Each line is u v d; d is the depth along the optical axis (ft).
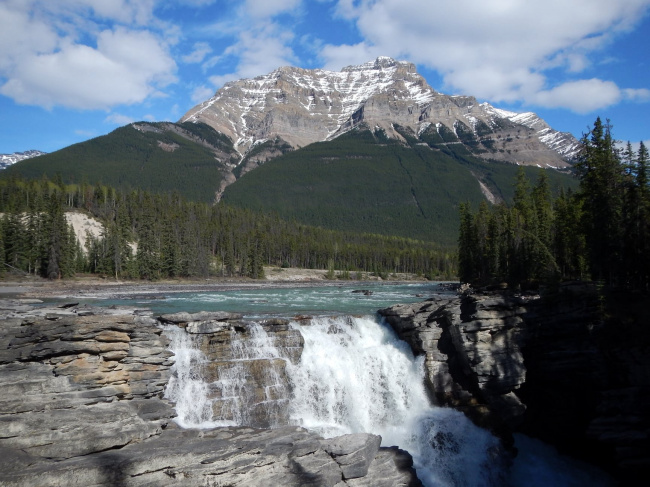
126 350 85.66
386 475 75.97
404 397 116.06
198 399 94.79
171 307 190.39
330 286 417.69
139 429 71.61
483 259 278.87
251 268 473.67
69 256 351.46
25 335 80.12
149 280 383.04
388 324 134.31
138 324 91.25
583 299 110.93
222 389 97.91
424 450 101.86
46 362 78.33
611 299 110.73
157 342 91.71
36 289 291.79
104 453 65.51
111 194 574.97
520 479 99.09
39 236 345.92
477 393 112.98
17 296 248.93
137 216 504.84
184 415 92.43
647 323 101.14
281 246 585.22
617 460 94.17
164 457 64.39
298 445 72.02
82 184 587.27
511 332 113.39
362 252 646.33
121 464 61.52
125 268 375.45
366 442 76.59
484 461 100.83
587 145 156.25
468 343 111.96
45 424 66.03
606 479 98.53
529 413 113.70
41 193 503.61
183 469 63.82
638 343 99.66
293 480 67.21
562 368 109.09
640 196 127.44
